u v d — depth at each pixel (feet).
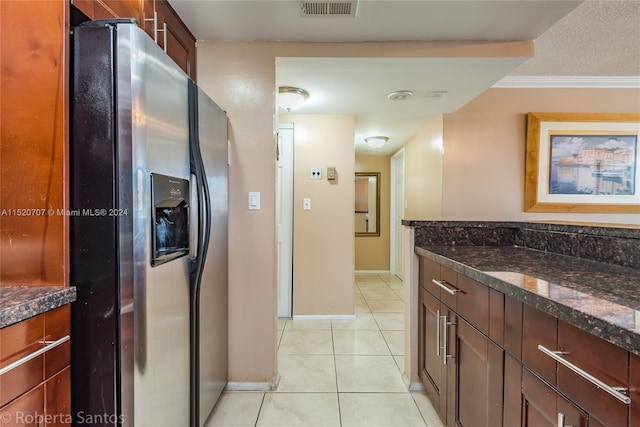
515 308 3.11
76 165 3.09
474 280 3.92
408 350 6.26
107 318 3.12
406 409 5.55
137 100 3.14
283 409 5.54
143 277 3.22
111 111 3.08
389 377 6.60
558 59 8.34
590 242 4.49
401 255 15.96
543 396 2.71
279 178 10.10
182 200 4.05
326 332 9.03
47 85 2.98
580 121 9.56
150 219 3.33
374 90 7.71
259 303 6.14
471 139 9.76
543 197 9.66
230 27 5.59
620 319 2.03
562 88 9.66
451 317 4.62
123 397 3.15
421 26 5.52
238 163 6.10
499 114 9.73
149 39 3.33
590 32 6.98
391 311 10.94
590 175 9.64
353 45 6.02
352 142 10.00
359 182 17.65
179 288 4.01
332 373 6.75
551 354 2.53
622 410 1.96
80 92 3.08
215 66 6.04
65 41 3.01
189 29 5.67
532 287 2.90
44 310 2.67
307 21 5.39
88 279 3.11
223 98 6.06
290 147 10.04
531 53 5.97
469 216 9.77
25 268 3.00
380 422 5.21
